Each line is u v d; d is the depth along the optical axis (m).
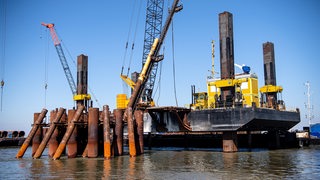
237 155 46.06
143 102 59.72
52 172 31.34
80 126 45.59
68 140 43.59
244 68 57.41
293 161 38.28
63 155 48.59
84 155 44.94
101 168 33.31
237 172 30.09
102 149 46.84
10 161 41.44
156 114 54.56
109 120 43.44
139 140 48.41
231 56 52.56
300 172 29.84
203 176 28.12
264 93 61.81
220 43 53.09
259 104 58.25
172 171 31.06
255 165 34.78
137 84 56.62
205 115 50.53
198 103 64.62
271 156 44.28
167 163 37.16
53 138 46.62
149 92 64.62
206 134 61.66
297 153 49.16
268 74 62.12
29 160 42.41
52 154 46.28
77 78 77.44
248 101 56.19
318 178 26.73
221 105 51.47
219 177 27.56
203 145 62.47
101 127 46.97
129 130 44.91
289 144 63.84
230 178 27.02
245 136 60.78
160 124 54.06
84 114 46.12
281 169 31.73
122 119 46.66
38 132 48.88
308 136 71.56
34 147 48.59
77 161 39.81
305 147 65.31
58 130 47.09
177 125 52.31
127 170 31.84
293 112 58.44
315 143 74.44
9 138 90.19
